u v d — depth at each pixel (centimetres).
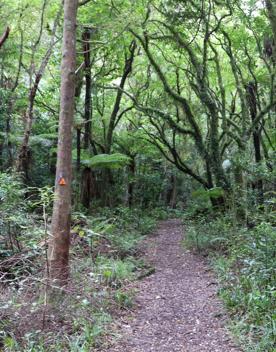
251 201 1159
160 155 2675
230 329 555
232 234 1020
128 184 2377
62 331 520
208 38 1439
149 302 702
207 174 1792
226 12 1602
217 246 1100
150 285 812
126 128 2467
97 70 1766
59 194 671
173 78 1944
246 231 914
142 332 569
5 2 1225
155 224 1734
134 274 855
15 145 1627
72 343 484
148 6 1345
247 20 1402
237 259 785
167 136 2439
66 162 677
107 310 623
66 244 664
